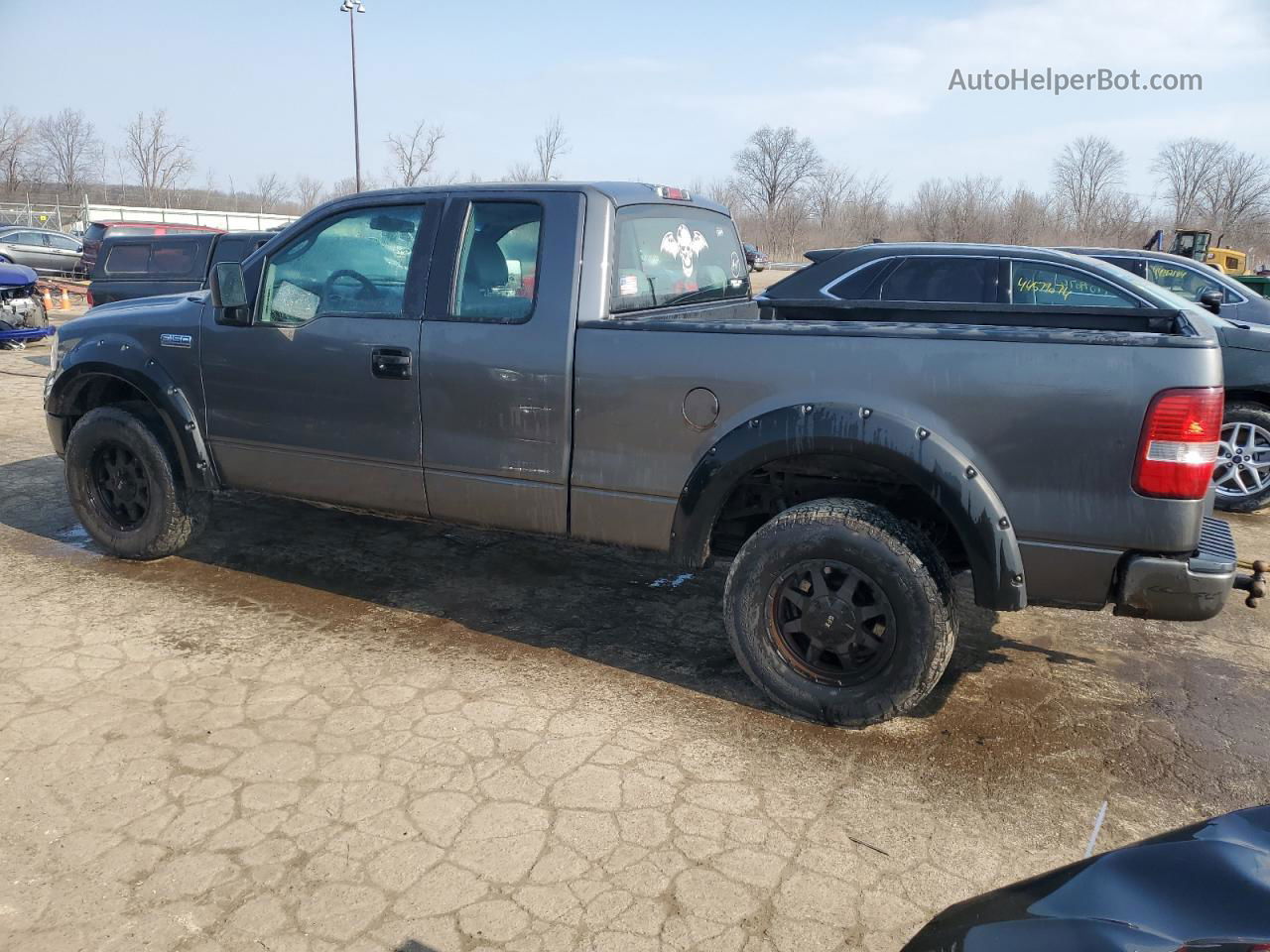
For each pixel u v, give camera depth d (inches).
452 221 152.9
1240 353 246.1
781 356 129.1
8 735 125.4
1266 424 249.6
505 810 111.8
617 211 147.8
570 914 95.2
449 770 120.0
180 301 182.7
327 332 160.2
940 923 64.8
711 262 183.3
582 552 205.5
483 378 147.6
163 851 103.3
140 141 2124.8
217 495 239.0
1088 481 117.0
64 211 1891.0
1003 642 167.3
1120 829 112.0
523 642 159.5
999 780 121.6
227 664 147.3
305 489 170.6
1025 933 57.8
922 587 123.3
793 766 123.4
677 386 135.1
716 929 93.8
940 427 121.7
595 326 140.6
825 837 108.8
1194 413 112.2
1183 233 917.2
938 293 250.5
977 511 119.9
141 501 187.3
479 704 137.0
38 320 510.3
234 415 172.7
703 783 118.6
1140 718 139.9
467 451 151.7
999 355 119.0
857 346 125.5
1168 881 58.6
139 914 94.0
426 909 95.4
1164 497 114.3
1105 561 118.7
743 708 138.6
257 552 199.3
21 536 206.8
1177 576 116.5
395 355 154.0
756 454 129.6
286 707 134.6
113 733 126.5
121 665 145.9
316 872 100.6
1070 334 116.8
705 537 138.3
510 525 153.3
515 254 148.6
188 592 176.9
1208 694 148.8
